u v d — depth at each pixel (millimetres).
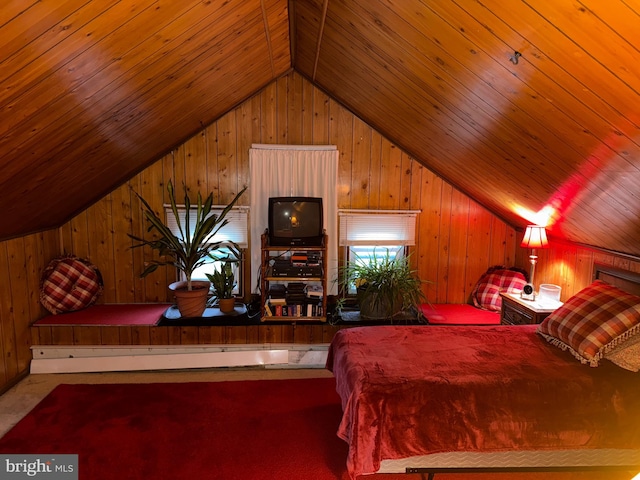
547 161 2395
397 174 4246
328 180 4133
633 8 1160
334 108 4109
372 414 2020
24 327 3416
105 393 3160
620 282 2873
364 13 2066
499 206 3955
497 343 2627
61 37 1520
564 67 1562
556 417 2082
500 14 1489
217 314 3795
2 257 3127
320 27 2602
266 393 3193
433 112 2734
